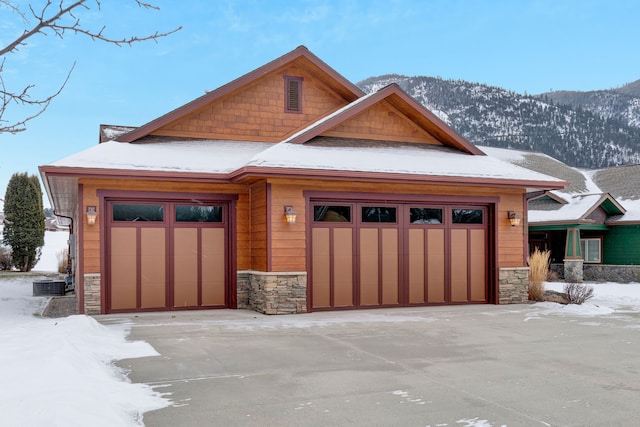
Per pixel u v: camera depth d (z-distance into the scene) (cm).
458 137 1536
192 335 951
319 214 1311
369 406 560
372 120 1499
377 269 1359
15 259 2781
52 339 752
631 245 2464
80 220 1212
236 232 1340
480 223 1478
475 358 783
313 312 1277
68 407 467
